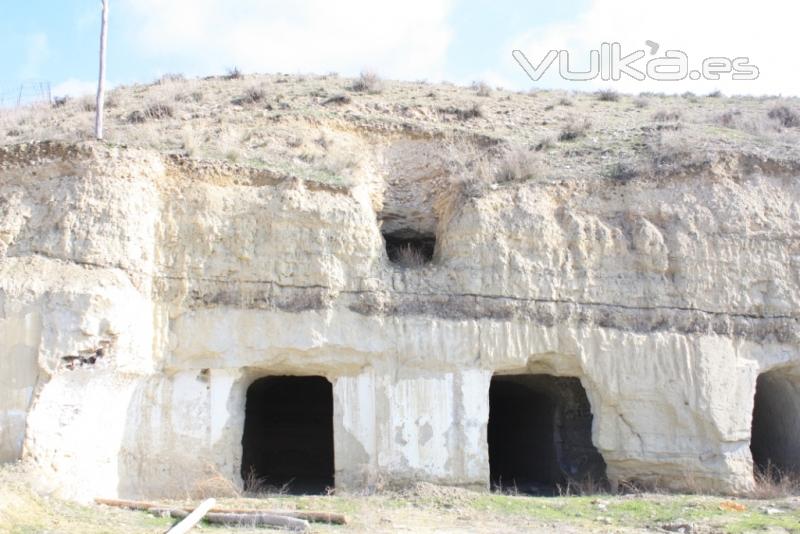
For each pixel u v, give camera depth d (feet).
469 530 38.78
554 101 88.74
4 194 50.62
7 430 44.06
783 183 57.82
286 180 53.47
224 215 52.16
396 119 67.51
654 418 51.62
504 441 72.18
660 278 54.03
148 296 49.98
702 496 48.73
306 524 38.09
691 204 56.03
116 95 85.15
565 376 55.88
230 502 44.11
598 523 41.01
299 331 50.39
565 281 53.31
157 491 47.44
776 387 57.00
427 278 52.85
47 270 47.34
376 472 49.14
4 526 34.96
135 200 50.55
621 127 70.59
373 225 53.88
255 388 64.34
